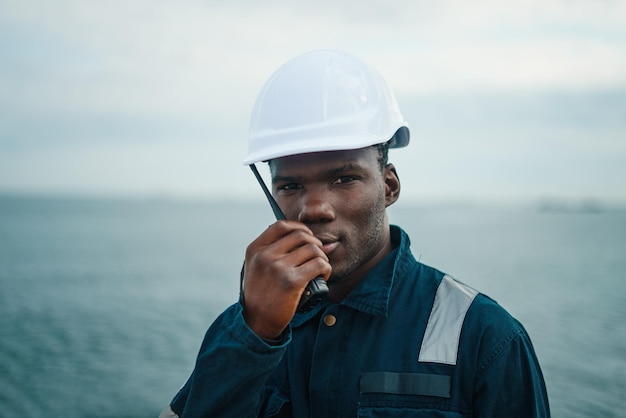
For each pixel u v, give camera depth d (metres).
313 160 2.16
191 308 34.34
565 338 23.09
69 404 17.62
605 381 17.47
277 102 2.30
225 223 189.88
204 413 2.07
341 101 2.24
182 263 60.69
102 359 22.83
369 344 2.30
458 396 2.15
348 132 2.20
